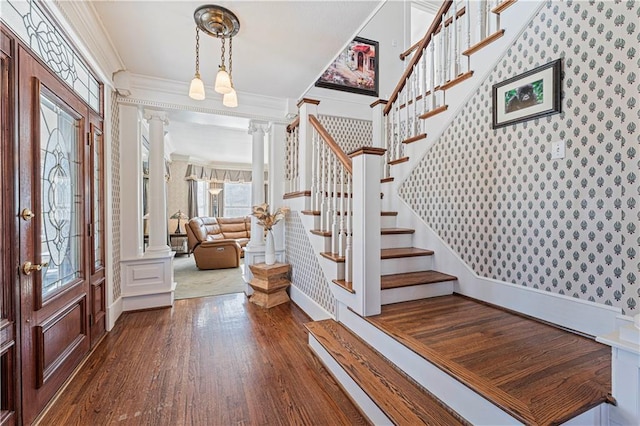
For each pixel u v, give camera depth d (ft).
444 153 8.47
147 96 10.22
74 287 6.40
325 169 9.82
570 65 5.57
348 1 6.32
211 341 7.95
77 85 6.72
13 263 4.50
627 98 4.82
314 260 9.39
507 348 5.04
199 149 23.40
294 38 7.68
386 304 7.30
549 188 5.97
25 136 4.76
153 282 10.53
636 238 4.77
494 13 6.93
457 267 8.10
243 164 30.12
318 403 5.43
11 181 4.47
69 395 5.62
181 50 8.29
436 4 16.15
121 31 7.32
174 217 24.07
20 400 4.58
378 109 11.18
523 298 6.51
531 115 6.21
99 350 7.39
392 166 10.59
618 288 4.99
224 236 23.91
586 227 5.40
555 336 5.48
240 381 6.10
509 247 6.79
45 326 5.24
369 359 5.92
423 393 4.84
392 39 15.39
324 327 7.48
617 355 3.58
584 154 5.39
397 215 10.33
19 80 4.62
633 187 4.78
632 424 3.46
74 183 6.64
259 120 12.13
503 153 6.85
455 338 5.45
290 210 11.68
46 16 5.34
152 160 10.74
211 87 10.93
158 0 6.21
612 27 4.98
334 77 13.98
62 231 6.08
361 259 6.60
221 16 6.69
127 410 5.22
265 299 10.73
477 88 7.44
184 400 5.49
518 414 3.43
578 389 3.88
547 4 5.92
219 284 14.24
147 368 6.58
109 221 8.55
